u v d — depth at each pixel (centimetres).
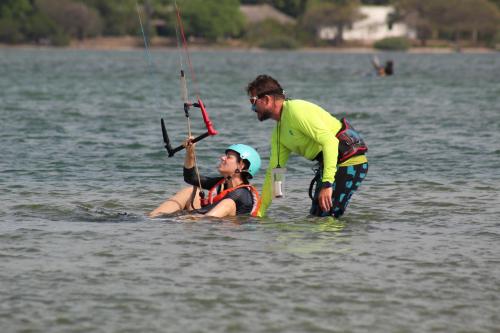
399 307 2109
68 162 4525
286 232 2828
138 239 2712
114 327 1961
